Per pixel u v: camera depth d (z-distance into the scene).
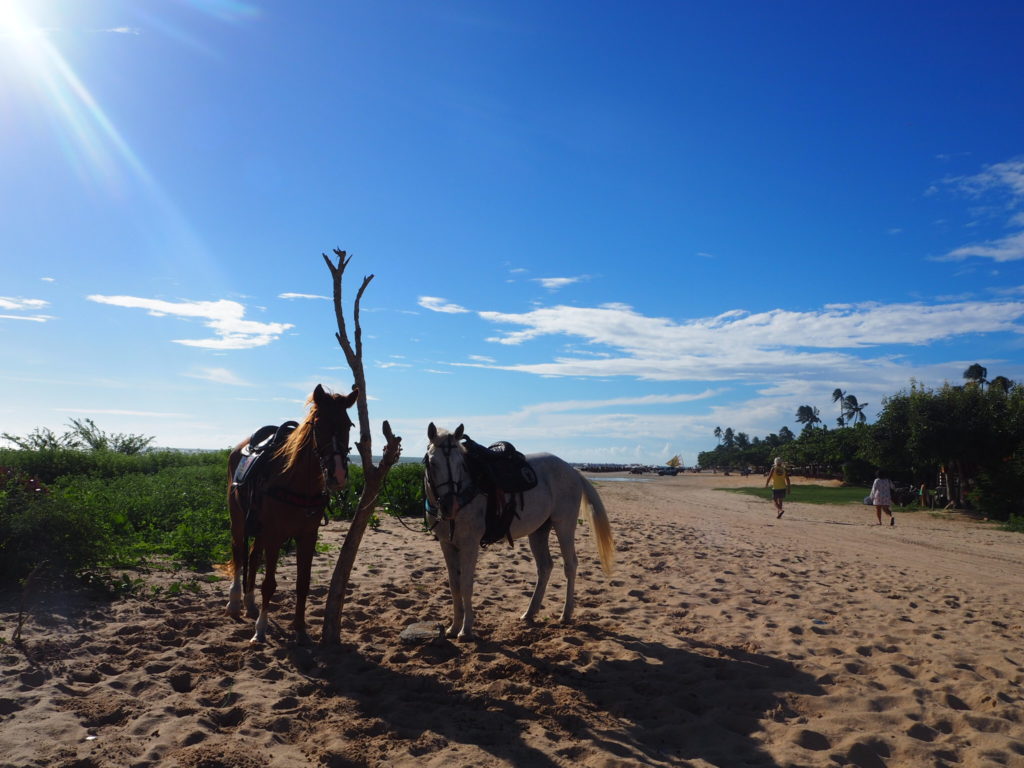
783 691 5.36
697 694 5.30
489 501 6.54
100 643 5.62
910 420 26.30
